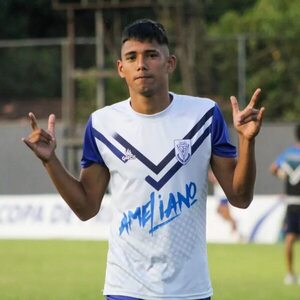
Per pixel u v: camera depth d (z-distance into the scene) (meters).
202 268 12.92
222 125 13.11
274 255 39.47
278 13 67.94
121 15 65.94
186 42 60.59
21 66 61.03
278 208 44.84
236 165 12.88
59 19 78.75
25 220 47.59
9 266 35.19
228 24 70.50
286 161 34.06
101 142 13.14
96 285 29.97
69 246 42.56
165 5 60.44
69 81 57.03
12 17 77.62
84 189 13.36
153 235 12.83
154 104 13.01
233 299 27.06
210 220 45.59
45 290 28.77
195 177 12.95
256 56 63.09
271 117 62.81
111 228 13.14
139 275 12.84
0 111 61.00
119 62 13.27
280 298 27.39
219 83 60.62
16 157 57.19
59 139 56.66
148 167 12.90
